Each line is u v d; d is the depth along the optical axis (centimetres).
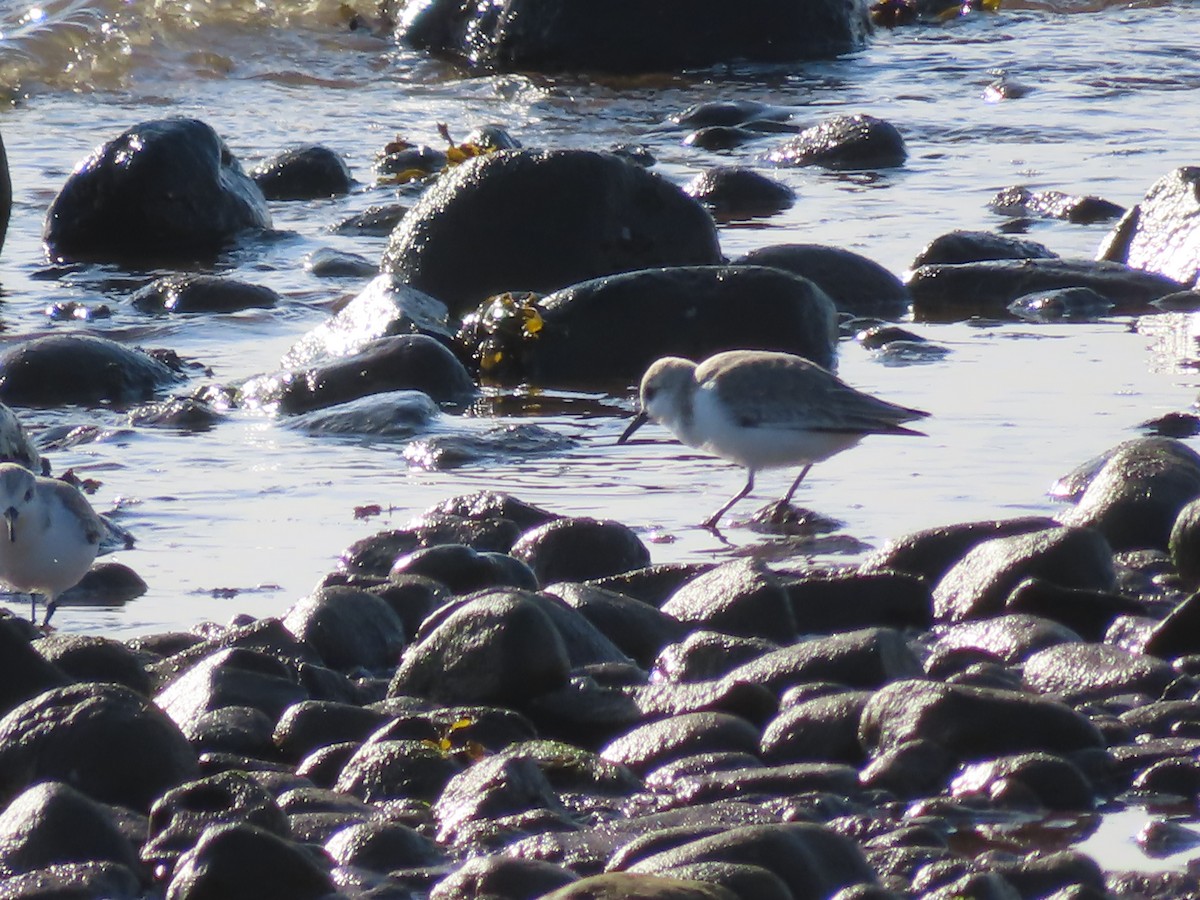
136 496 1328
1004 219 2236
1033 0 3869
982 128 2767
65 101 2984
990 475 1338
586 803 805
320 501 1321
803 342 1716
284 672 954
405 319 1755
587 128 2847
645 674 983
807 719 867
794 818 766
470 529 1208
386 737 877
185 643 1040
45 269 2122
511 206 1900
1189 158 2534
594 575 1170
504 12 3328
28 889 701
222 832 704
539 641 948
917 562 1145
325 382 1595
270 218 2353
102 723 822
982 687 867
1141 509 1192
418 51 3397
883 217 2250
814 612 1077
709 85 3170
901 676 941
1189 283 1942
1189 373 1608
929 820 767
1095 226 2200
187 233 2242
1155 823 764
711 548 1212
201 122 2320
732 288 1738
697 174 2441
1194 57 3281
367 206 2423
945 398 1544
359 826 749
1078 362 1655
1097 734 842
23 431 1353
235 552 1212
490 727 888
